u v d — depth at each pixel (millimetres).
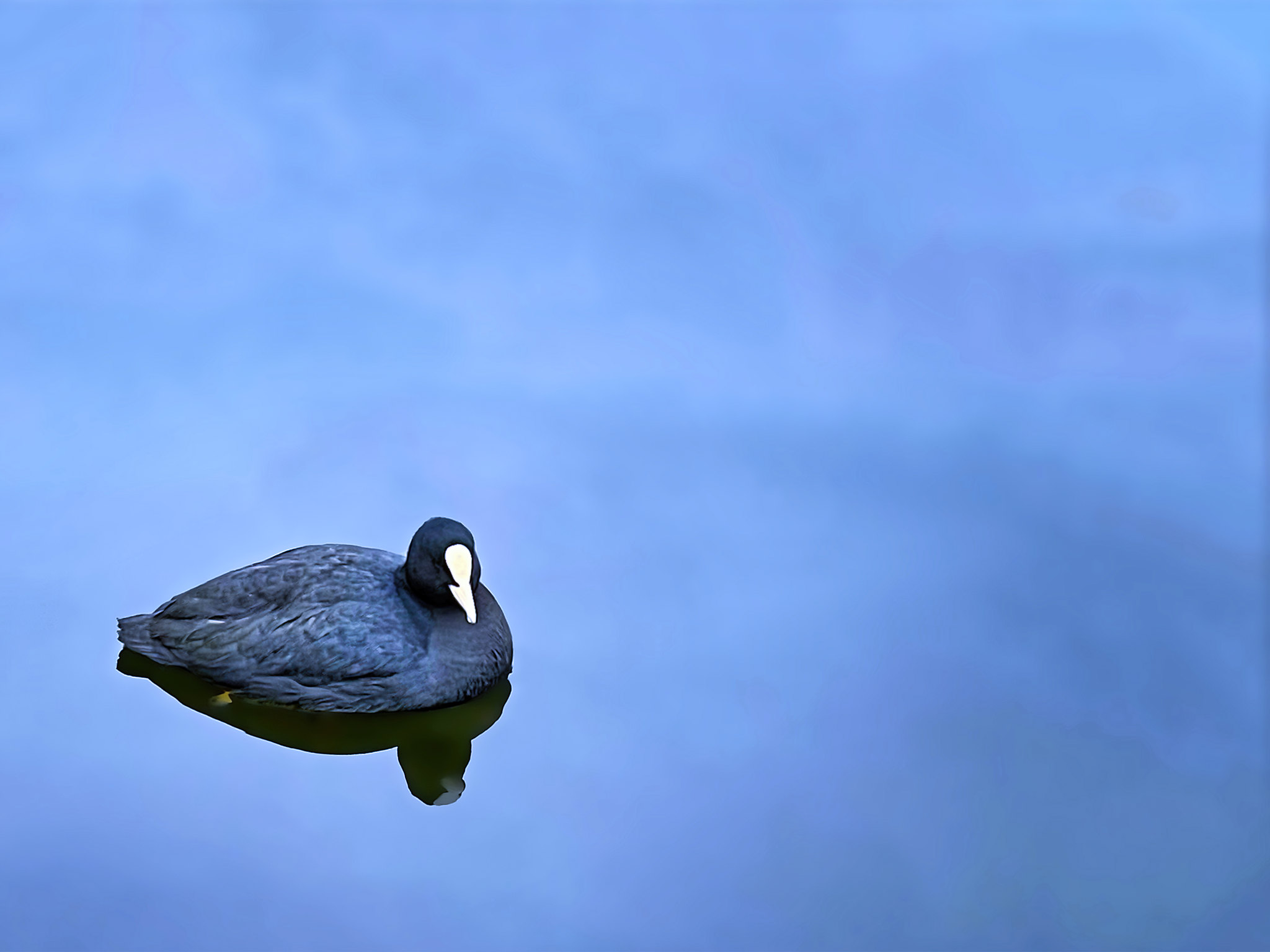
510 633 14961
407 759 14398
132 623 14703
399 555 15336
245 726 14125
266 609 14297
